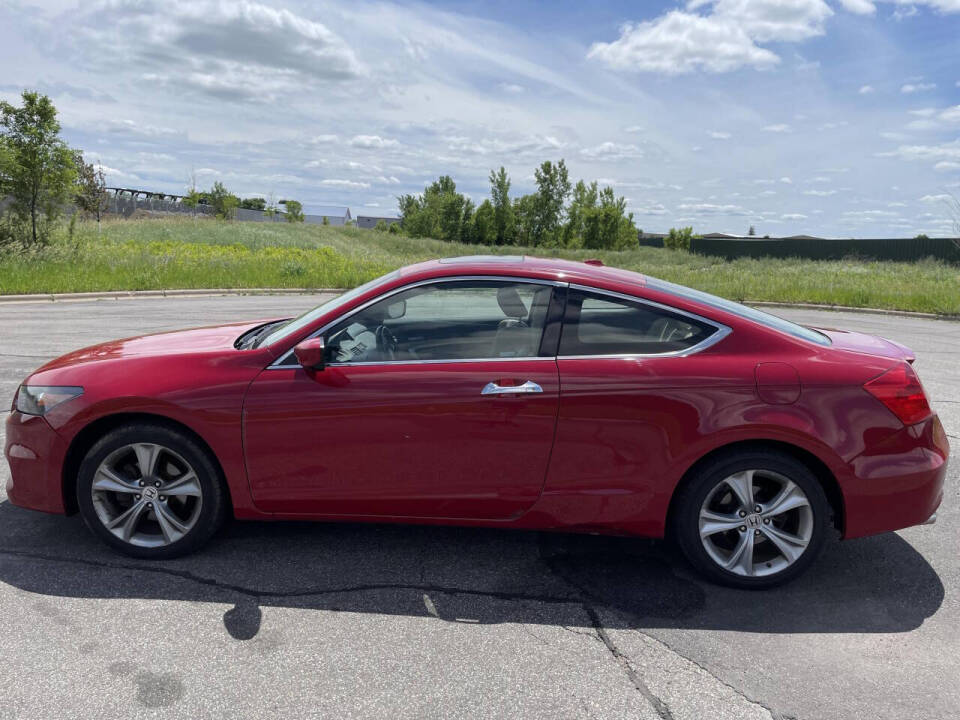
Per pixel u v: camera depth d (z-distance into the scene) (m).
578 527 3.38
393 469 3.34
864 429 3.22
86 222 35.50
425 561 3.59
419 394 3.27
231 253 26.81
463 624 3.02
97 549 3.62
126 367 3.49
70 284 16.56
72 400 3.41
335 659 2.73
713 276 25.72
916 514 3.29
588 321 3.37
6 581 3.28
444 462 3.32
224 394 3.34
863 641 2.96
